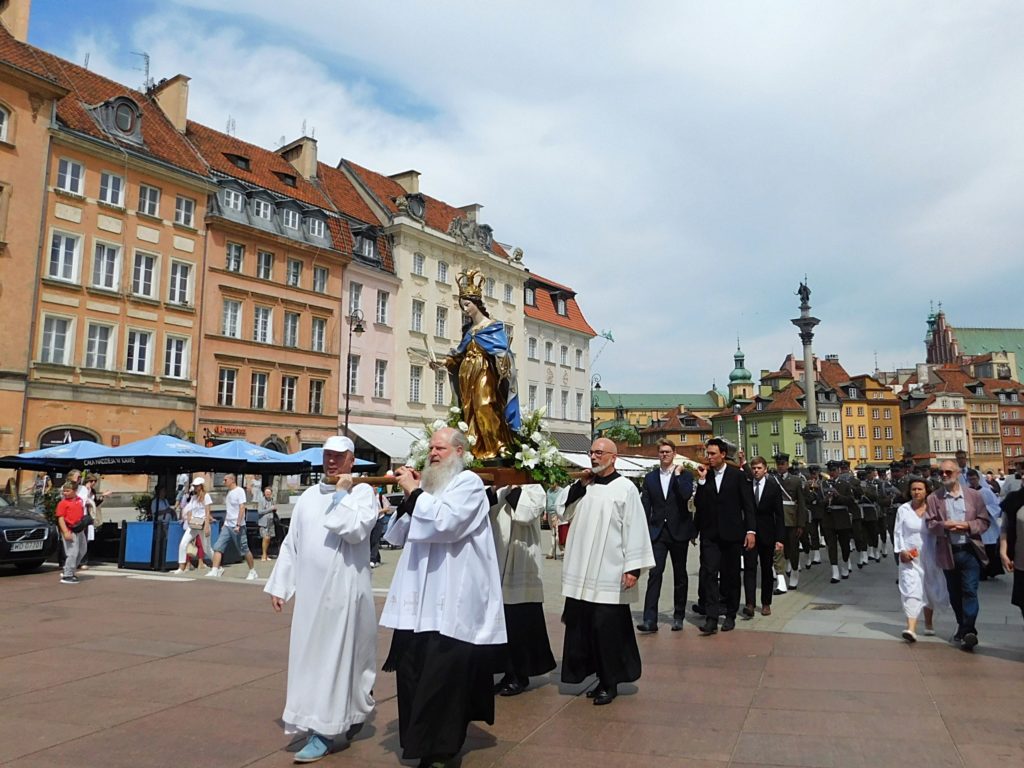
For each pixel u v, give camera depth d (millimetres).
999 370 121062
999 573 13633
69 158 29938
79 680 6395
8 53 28391
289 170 41938
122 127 32250
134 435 31297
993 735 4883
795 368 116062
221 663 7027
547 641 6289
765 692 6016
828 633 8602
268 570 16125
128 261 31609
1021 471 13797
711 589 8664
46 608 10422
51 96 29203
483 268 49125
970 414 102562
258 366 36031
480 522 4609
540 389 54125
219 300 34750
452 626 4355
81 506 13695
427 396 44625
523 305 52781
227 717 5367
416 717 4262
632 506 5953
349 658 4648
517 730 5086
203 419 33688
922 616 9602
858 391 96125
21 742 4809
